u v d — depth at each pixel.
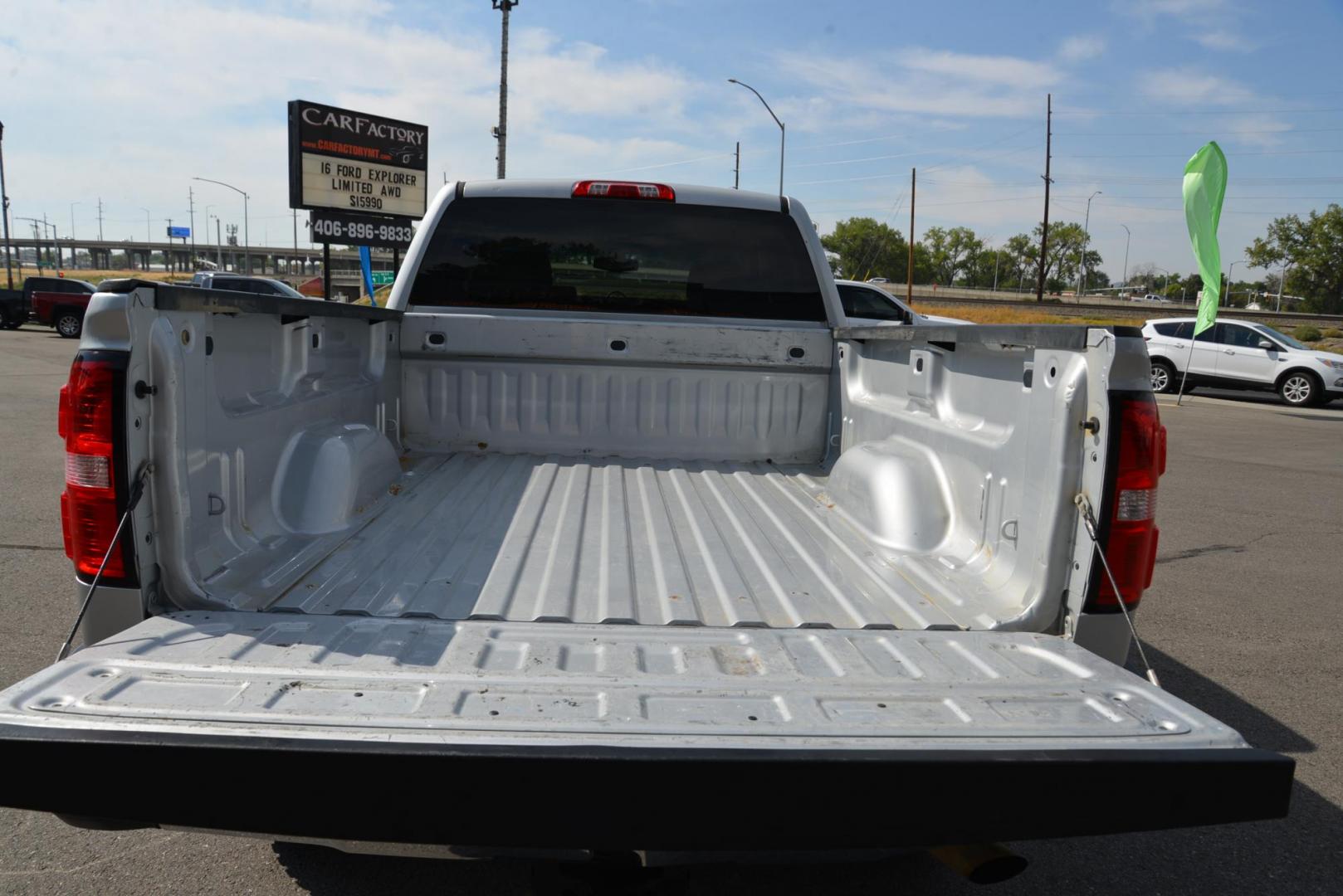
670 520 3.26
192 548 2.29
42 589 5.14
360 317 3.41
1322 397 19.25
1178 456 11.91
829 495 3.61
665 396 4.16
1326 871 2.91
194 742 1.63
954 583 2.64
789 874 2.78
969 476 2.78
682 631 2.27
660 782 1.64
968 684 2.00
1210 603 5.73
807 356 4.17
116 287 2.08
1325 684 4.46
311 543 2.79
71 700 1.76
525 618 2.32
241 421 2.56
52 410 12.66
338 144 23.83
